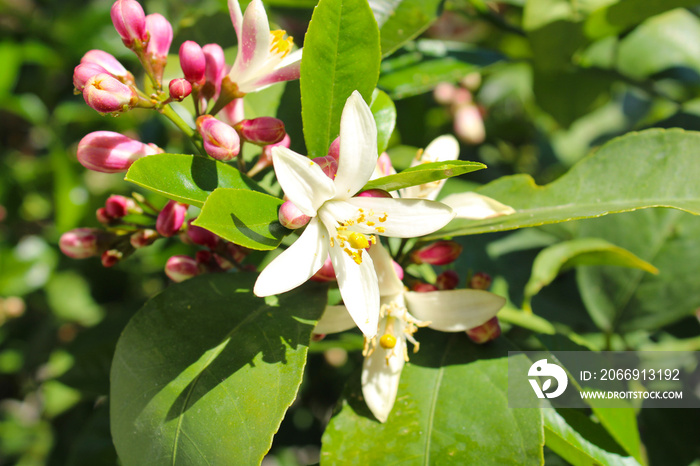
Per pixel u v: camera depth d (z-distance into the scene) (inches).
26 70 18.1
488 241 12.6
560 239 12.4
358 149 7.5
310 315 8.2
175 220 8.7
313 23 7.9
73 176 16.2
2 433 19.6
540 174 17.5
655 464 10.9
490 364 8.6
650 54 14.2
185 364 8.0
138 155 8.2
